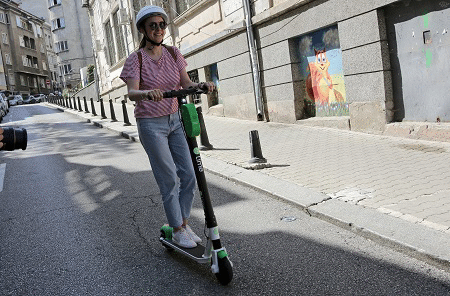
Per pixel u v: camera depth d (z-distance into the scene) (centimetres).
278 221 416
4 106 2889
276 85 1066
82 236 420
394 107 763
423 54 696
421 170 518
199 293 286
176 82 332
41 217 498
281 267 315
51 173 766
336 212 404
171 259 346
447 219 357
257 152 639
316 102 980
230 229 405
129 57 318
